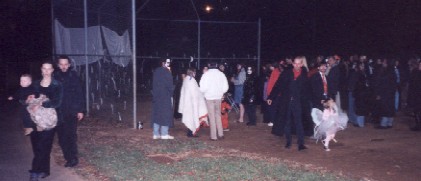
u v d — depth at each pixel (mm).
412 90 13195
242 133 12805
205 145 10789
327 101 10477
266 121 14195
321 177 7855
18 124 14328
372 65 15766
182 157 9477
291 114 10383
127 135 12203
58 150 10109
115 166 8516
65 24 17500
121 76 15078
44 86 7402
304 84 10453
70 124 8273
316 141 11141
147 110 18609
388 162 9219
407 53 21594
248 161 9031
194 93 12039
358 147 10703
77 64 16875
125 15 13766
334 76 12430
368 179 7938
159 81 11430
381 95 13320
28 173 8086
